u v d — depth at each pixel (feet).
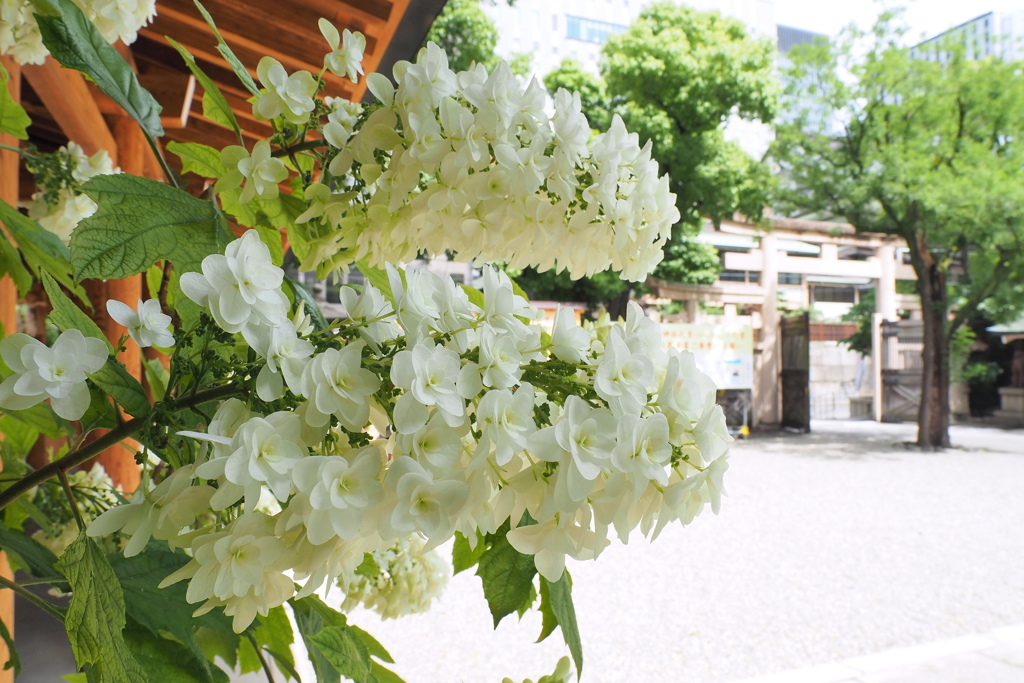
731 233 60.23
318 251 2.10
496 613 1.73
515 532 1.43
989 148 49.73
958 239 49.55
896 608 18.89
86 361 1.26
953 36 48.93
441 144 1.73
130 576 2.14
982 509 31.12
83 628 1.36
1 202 2.39
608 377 1.35
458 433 1.34
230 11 6.91
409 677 14.15
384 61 6.88
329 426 1.29
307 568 1.23
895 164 46.19
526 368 1.44
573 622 1.81
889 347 67.10
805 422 57.41
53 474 1.46
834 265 64.75
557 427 1.26
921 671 14.40
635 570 22.58
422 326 1.31
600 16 88.79
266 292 1.23
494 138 1.75
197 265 1.68
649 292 52.54
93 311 1.62
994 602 19.29
